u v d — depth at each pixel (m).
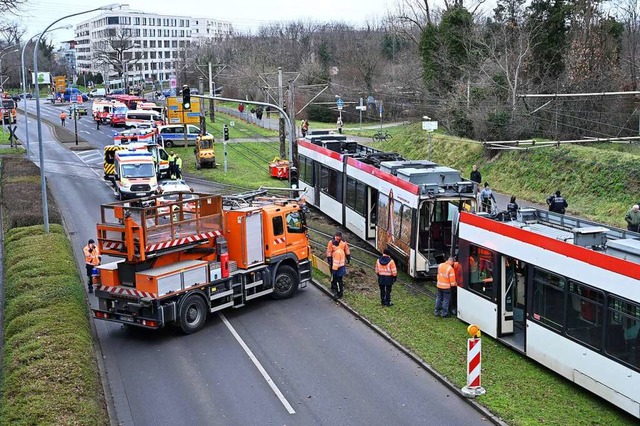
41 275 21.00
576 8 44.84
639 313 12.29
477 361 13.80
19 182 40.00
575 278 13.93
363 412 13.41
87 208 34.78
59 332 15.95
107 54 133.00
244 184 41.66
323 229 30.42
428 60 55.12
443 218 23.03
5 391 13.25
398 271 23.78
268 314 19.59
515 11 51.22
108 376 15.34
